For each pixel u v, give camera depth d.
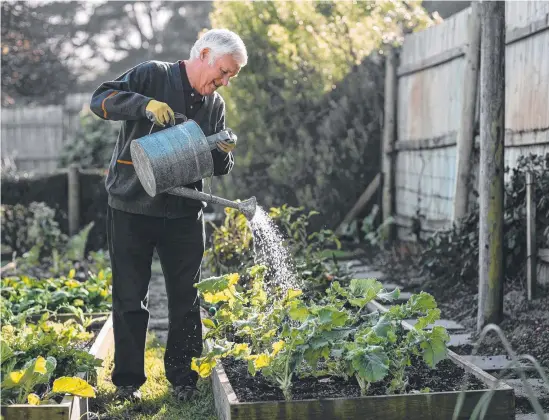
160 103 4.12
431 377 4.07
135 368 4.59
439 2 9.19
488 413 3.58
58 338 4.51
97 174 11.31
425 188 9.41
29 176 11.31
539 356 5.28
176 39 30.11
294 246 7.19
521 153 7.07
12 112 21.12
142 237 4.47
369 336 3.72
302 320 3.86
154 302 8.34
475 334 5.99
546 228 6.37
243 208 4.29
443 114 8.83
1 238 10.95
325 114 10.80
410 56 9.88
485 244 5.95
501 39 5.88
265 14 10.65
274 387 3.95
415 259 8.95
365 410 3.54
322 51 9.91
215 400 4.38
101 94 4.23
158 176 4.12
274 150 10.64
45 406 3.51
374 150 10.68
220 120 4.59
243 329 4.09
